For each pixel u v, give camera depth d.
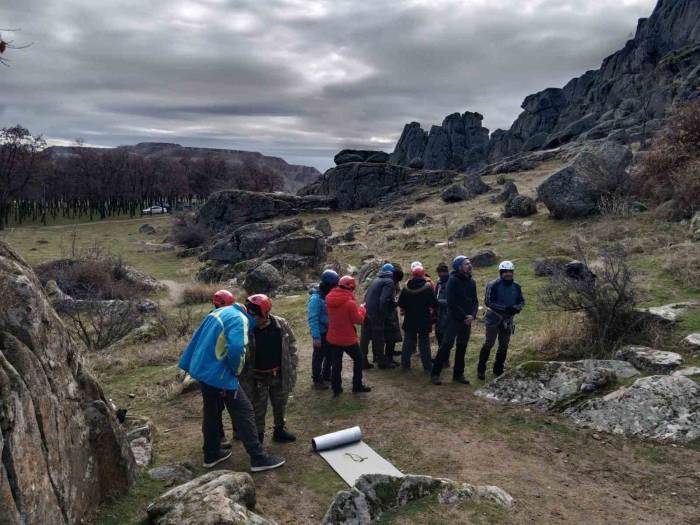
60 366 4.00
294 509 4.48
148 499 4.37
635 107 78.12
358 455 5.52
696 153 18.77
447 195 45.41
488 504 4.25
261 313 5.54
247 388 5.68
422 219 35.34
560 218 21.41
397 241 29.08
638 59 97.56
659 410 5.73
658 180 19.64
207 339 5.06
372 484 4.21
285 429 6.25
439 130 144.62
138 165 109.06
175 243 53.59
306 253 26.78
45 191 94.69
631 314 7.92
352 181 63.22
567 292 8.36
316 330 7.66
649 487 4.71
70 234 66.50
